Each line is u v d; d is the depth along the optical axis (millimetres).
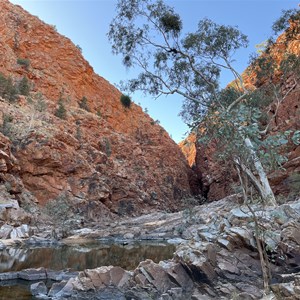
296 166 34281
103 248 22391
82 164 48469
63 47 82438
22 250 19797
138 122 82125
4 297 8984
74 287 9336
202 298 8531
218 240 10570
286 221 10875
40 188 43750
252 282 9055
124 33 22469
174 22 22078
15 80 65625
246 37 22609
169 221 36406
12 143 43781
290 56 25469
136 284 9430
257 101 22953
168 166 73438
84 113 67250
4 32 74000
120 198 55594
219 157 7434
